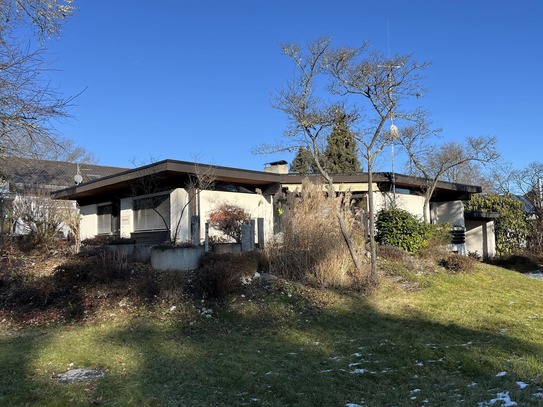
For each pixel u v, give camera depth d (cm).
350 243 1167
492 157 2112
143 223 1652
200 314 880
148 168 1385
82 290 967
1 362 605
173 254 1086
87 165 3112
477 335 754
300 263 1138
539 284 1358
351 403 473
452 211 2106
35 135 975
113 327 809
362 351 671
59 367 586
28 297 959
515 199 2484
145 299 932
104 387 508
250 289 1016
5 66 892
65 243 1516
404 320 870
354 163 2266
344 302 991
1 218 1571
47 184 2312
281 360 630
